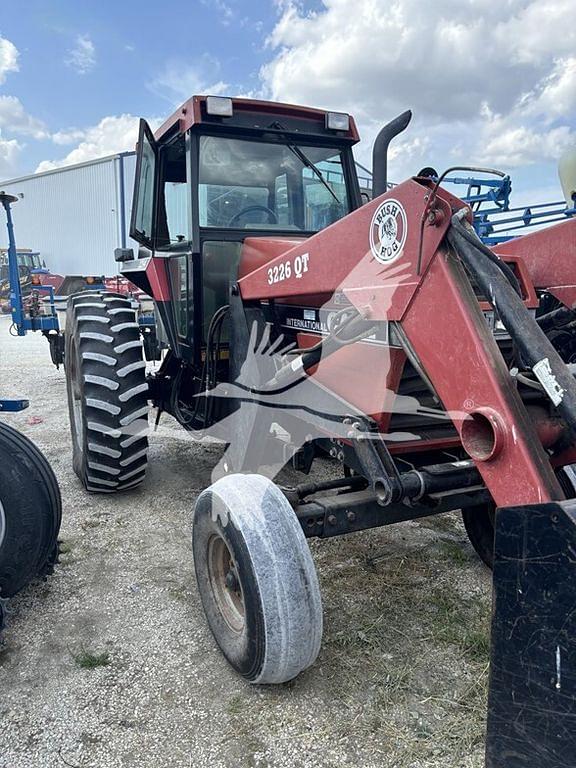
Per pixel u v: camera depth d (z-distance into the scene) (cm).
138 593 278
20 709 206
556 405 146
